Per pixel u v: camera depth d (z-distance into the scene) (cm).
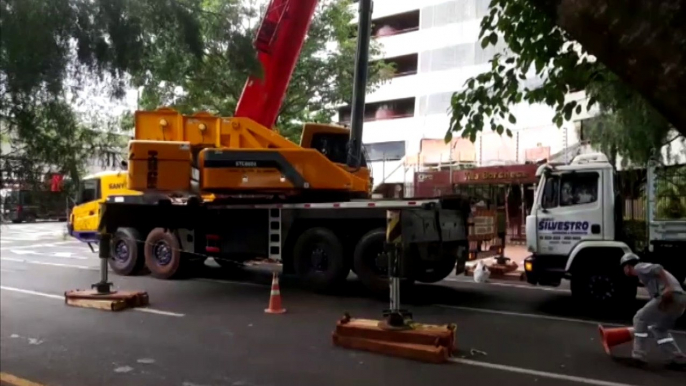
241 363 627
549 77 453
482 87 464
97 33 384
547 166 942
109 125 438
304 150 1091
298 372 594
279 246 1118
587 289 901
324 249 1075
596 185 904
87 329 789
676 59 150
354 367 611
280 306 916
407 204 1011
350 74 1809
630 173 980
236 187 1064
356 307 950
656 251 871
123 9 398
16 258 1700
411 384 556
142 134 1091
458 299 1030
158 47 466
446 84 3316
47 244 2191
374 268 1022
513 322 835
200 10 484
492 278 1286
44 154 399
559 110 469
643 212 961
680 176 863
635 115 723
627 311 911
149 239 1274
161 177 1026
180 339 734
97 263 1571
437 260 1012
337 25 1795
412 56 3509
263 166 1077
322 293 1082
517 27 426
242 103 1127
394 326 683
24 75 356
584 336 751
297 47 1116
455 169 2477
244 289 1130
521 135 2572
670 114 158
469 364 624
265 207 1127
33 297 1036
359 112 1197
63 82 381
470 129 467
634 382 567
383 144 3534
